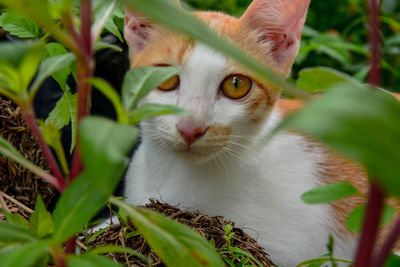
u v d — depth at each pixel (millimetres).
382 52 700
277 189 515
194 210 496
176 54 480
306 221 517
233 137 492
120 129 212
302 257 517
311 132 160
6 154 296
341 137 156
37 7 210
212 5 811
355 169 537
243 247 450
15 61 244
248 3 846
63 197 275
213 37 183
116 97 246
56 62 310
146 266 413
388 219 334
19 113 506
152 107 281
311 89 299
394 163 158
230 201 510
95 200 273
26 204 504
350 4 866
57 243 264
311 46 671
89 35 257
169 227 297
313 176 526
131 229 431
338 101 165
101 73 570
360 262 233
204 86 476
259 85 495
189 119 469
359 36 859
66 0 235
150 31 503
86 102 267
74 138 459
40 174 293
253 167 513
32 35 453
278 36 512
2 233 274
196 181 509
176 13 181
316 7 874
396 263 343
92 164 198
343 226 526
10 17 421
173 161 513
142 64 495
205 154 483
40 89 545
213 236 444
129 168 545
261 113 503
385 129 161
